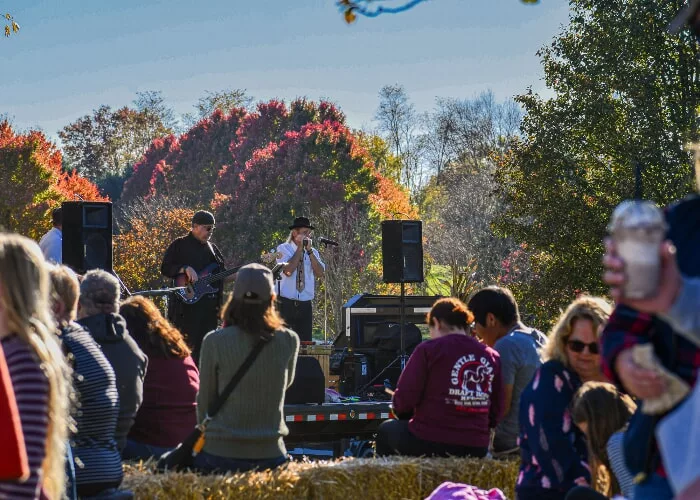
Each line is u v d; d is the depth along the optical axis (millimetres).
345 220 50031
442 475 6242
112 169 99250
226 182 70375
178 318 11438
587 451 4680
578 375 4727
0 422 2439
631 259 1592
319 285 41219
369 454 9586
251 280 5754
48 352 2926
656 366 2018
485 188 44625
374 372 11766
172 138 88938
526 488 4750
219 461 5762
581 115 25688
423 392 6449
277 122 72188
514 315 6633
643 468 2174
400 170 75688
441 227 46781
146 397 6559
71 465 4340
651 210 1602
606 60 25375
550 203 25672
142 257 49688
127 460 6312
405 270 12148
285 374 5867
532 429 4715
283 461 5988
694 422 1632
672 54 25453
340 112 73938
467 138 68625
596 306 4660
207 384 5754
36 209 48125
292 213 55406
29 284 2916
